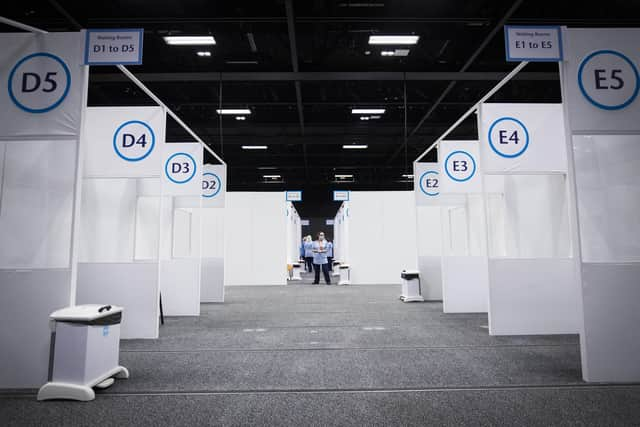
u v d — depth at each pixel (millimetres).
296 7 5301
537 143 3992
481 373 2682
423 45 6582
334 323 4672
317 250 10617
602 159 2682
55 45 2732
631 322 2541
